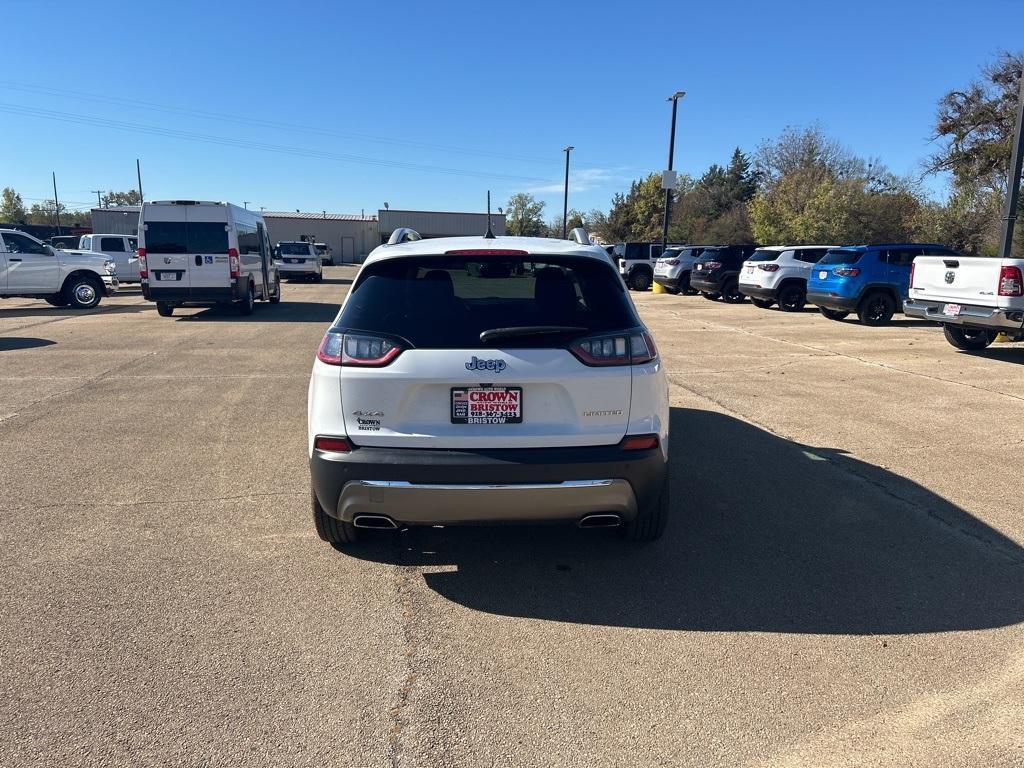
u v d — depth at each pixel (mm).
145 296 15117
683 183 76875
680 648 3090
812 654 3043
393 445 3285
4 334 12758
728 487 5047
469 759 2428
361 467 3268
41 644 3066
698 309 18422
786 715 2656
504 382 3256
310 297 22359
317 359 3463
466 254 3502
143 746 2467
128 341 11922
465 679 2869
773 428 6594
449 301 3441
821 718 2639
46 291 17312
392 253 3561
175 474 5246
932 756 2439
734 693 2783
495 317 3398
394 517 3348
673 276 23312
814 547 4082
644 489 3410
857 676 2891
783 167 49562
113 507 4609
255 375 8953
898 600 3496
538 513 3322
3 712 2631
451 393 3279
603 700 2742
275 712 2654
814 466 5508
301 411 7105
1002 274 9422
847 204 39344
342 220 70188
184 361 9961
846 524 4406
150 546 4047
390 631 3215
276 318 15812
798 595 3543
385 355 3285
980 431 6488
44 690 2760
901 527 4363
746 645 3113
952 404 7512
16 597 3461
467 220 66500
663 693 2785
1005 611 3396
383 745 2490
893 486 5070
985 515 4555
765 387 8398
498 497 3250
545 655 3039
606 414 3326
